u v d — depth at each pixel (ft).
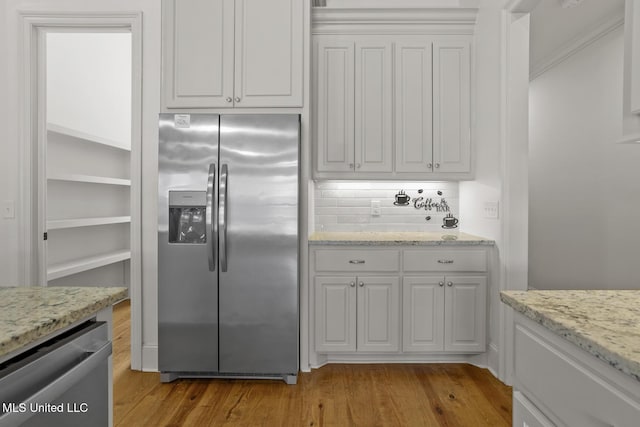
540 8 8.86
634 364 1.90
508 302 3.32
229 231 7.60
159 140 7.58
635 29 2.98
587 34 10.11
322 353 8.57
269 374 7.79
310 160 8.79
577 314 2.75
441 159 9.23
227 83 8.18
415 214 10.41
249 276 7.62
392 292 8.28
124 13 8.18
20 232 8.16
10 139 8.17
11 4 8.14
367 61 9.22
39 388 2.61
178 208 7.86
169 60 8.18
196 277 7.63
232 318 7.64
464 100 9.18
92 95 12.69
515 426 3.29
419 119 9.23
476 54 9.14
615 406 2.11
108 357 3.50
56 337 2.99
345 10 9.02
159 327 7.66
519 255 7.68
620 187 9.62
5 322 2.69
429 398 7.11
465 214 10.00
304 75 8.19
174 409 6.74
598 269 10.34
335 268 8.29
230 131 7.57
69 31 8.48
